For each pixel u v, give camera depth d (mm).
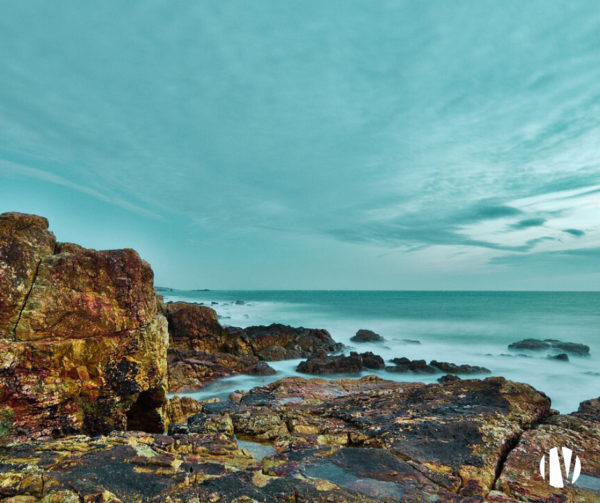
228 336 28812
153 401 9234
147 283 8914
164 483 4883
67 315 7633
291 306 90000
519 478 5695
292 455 6414
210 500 4566
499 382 10398
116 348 8031
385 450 6609
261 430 8477
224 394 18375
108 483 4742
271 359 27453
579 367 27453
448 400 9680
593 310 74188
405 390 11047
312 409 10078
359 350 34562
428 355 32969
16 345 6875
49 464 5148
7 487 4438
